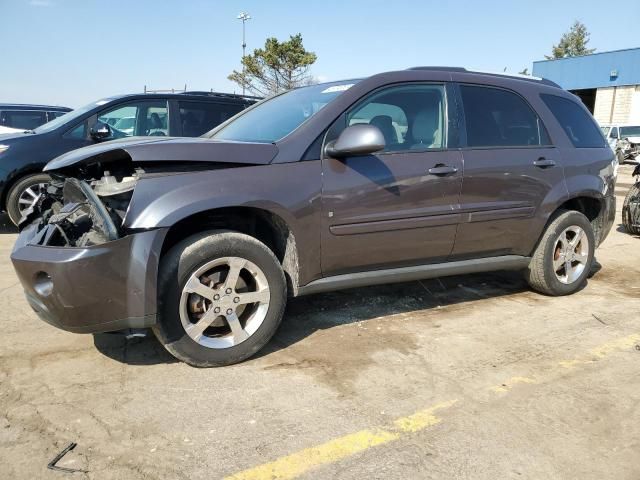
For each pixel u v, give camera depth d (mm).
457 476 2373
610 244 7500
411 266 4027
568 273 4883
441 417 2834
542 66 38156
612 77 33812
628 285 5410
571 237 4895
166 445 2547
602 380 3271
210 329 3408
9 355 3459
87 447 2514
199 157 3166
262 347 3512
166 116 7484
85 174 3572
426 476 2371
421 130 3959
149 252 2977
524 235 4477
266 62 40594
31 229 3441
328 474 2373
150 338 3768
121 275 2943
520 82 4629
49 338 3736
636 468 2449
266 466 2416
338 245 3607
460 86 4203
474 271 4379
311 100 4012
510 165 4250
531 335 3973
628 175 19641
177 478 2324
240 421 2762
